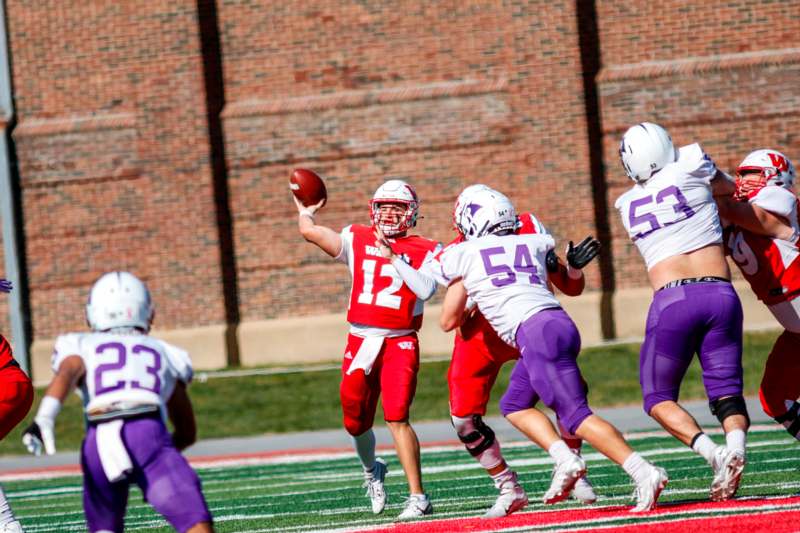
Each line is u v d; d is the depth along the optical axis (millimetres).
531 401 25656
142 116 79312
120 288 18750
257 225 79375
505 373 70812
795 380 28203
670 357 24312
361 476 42406
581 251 25094
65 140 80125
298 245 79250
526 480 35969
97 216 80000
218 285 78750
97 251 80000
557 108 76688
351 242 29312
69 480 50062
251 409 68938
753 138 76938
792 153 76812
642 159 24719
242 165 79375
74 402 74125
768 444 41062
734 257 27641
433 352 77125
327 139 79000
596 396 65438
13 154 80438
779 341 28422
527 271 24594
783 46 77188
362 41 78938
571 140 76625
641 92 77312
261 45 79438
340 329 78125
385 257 27391
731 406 23938
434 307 77312
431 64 78438
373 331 28688
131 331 18719
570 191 76562
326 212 79062
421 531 24016
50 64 80250
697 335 24250
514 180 77375
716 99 77062
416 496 27938
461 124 77875
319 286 79062
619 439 23328
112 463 17578
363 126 78750
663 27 77500
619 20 77625
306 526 27562
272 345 78500
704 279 24125
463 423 26391
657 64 77438
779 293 27219
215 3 79625
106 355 18125
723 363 24156
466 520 25562
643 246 24812
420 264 28781
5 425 26328
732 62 77000
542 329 23828
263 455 54594
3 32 80250
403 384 28391
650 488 23000
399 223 29125
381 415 66375
